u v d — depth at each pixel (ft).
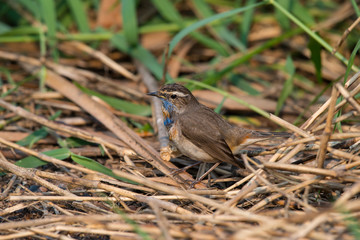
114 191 31.14
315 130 32.27
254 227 25.02
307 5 55.83
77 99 42.63
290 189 28.45
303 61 52.29
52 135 40.04
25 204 30.27
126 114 42.91
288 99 47.83
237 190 31.07
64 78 46.24
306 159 33.22
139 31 53.42
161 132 38.86
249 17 52.54
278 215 27.12
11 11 55.42
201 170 35.70
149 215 27.12
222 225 26.48
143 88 47.96
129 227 26.45
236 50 54.24
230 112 46.06
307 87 49.08
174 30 53.88
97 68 51.85
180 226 26.12
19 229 27.55
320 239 23.18
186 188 33.35
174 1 56.44
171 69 50.26
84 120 42.55
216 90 40.09
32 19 54.24
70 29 55.36
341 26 52.75
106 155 38.63
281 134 33.60
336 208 23.59
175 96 36.04
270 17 54.95
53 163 35.17
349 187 28.89
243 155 31.17
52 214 30.35
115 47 53.78
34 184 33.81
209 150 33.27
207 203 27.73
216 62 51.11
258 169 31.32
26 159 35.50
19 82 46.37
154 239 25.30
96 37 52.01
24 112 40.01
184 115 35.04
